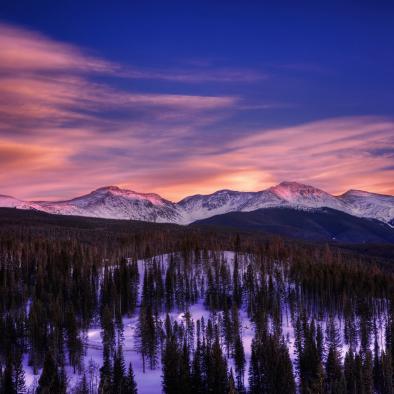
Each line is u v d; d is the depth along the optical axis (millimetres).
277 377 127438
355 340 161875
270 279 190750
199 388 123625
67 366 149125
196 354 133375
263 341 143625
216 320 178875
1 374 130250
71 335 148125
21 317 162125
